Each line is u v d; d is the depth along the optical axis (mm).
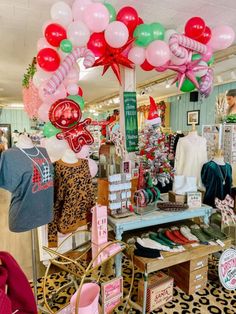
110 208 2109
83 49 1984
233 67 4316
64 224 2109
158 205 2375
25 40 3164
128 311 1975
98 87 6180
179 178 2578
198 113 6324
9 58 3867
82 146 2367
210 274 2490
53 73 1974
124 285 2322
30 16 2547
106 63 2318
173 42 2043
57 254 1721
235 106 4043
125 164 2289
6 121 10953
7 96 8055
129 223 2059
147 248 2012
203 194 2969
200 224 2512
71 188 2117
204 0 2273
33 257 1961
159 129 2463
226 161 3391
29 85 2658
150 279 2080
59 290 2184
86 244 2020
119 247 1834
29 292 1157
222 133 3449
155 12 2520
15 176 1659
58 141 2295
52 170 1905
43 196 1779
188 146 3010
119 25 1956
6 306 922
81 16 1963
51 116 2164
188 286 2205
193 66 2344
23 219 1694
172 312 2010
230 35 2273
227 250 2242
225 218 2445
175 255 1978
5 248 3176
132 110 2838
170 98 7344
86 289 1630
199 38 2197
